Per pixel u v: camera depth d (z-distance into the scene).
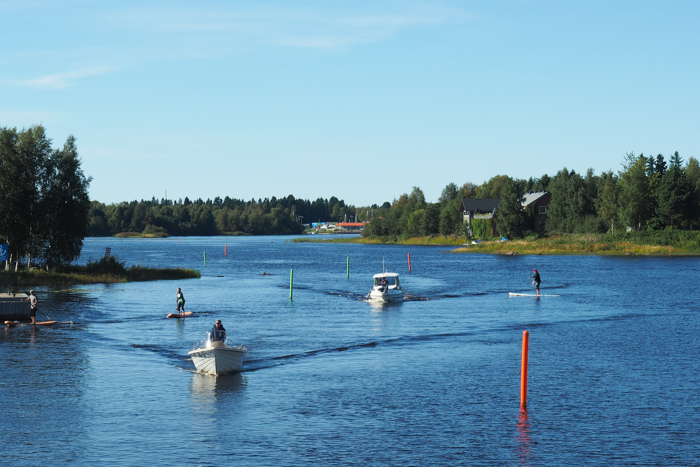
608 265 129.50
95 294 77.88
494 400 32.03
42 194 93.00
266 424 28.45
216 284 94.56
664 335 50.69
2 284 82.31
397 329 53.59
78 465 23.86
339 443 26.16
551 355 42.88
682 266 124.50
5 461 24.19
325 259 164.00
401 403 31.58
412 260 154.62
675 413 29.83
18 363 39.97
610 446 25.80
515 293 80.81
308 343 47.19
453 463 24.17
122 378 36.41
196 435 27.02
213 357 36.59
